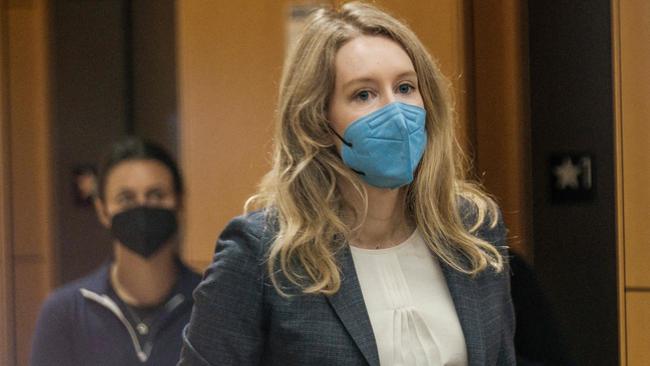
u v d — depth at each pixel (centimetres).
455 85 642
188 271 711
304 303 363
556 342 637
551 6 650
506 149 658
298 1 686
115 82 727
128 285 715
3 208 743
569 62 646
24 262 743
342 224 375
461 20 646
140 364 709
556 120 650
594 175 639
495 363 391
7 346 742
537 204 652
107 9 725
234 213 704
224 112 704
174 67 713
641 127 616
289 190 378
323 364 357
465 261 391
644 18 613
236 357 369
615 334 629
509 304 411
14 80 742
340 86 374
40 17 736
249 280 371
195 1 705
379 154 367
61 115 737
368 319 364
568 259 643
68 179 737
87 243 732
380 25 384
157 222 715
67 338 723
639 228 618
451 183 396
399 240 398
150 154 717
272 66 693
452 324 378
